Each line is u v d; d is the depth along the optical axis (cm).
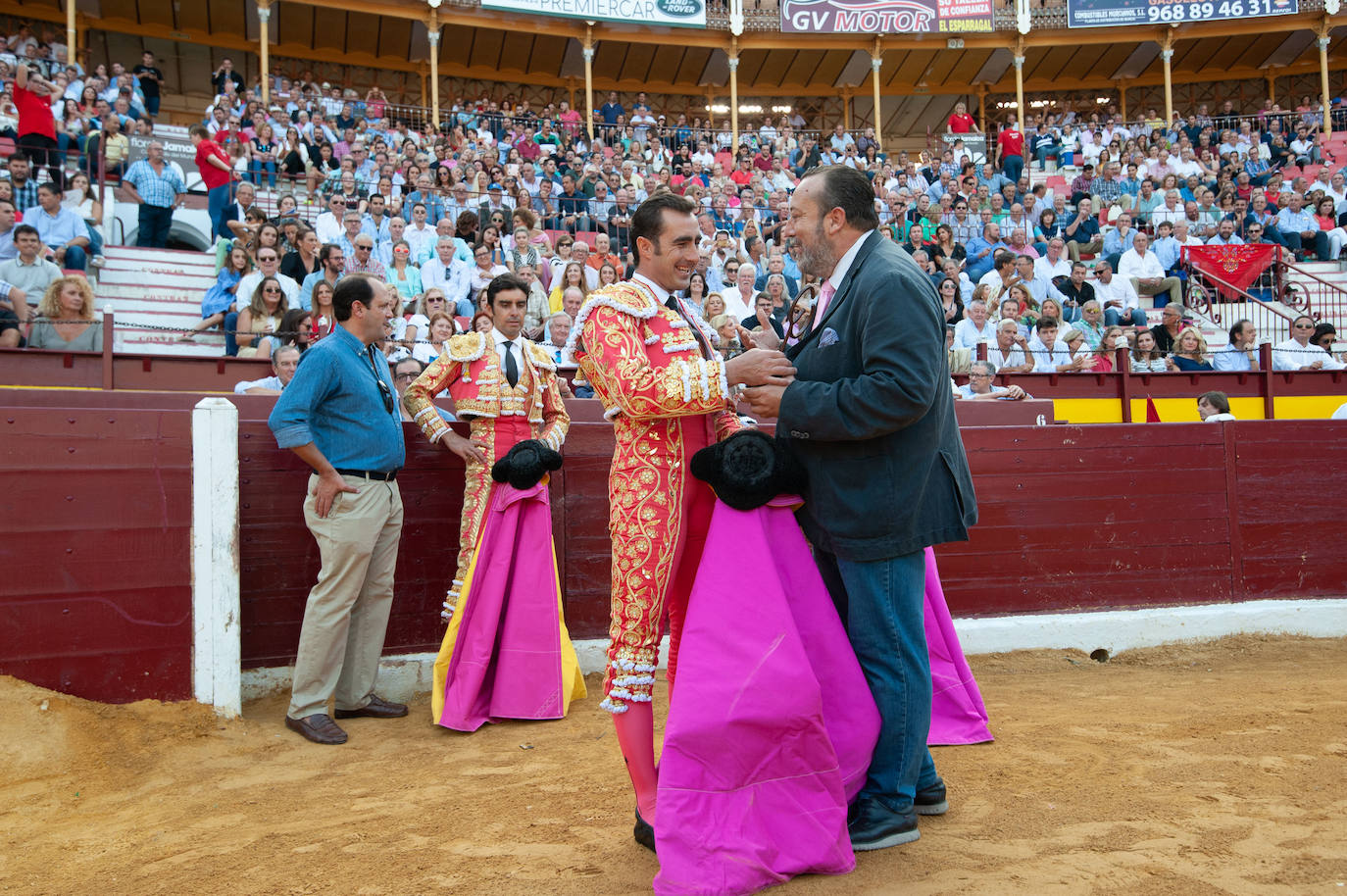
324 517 353
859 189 231
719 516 221
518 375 409
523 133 1698
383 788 287
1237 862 200
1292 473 539
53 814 273
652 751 227
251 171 1137
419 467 434
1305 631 523
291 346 568
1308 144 1784
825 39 1861
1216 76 2195
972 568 496
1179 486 523
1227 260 1198
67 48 1465
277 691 404
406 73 2036
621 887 203
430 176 1192
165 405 532
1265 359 852
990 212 1325
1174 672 446
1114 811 236
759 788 206
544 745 334
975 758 294
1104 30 1891
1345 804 235
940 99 2278
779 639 210
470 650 366
